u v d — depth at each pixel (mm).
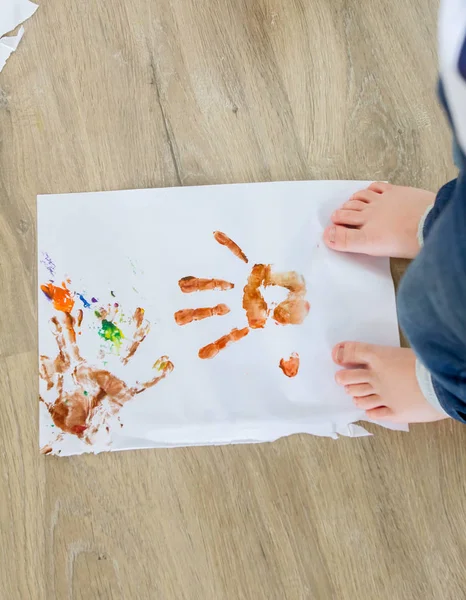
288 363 591
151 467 563
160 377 585
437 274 389
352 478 565
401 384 566
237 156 632
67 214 614
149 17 657
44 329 592
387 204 605
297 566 549
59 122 633
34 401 576
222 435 571
